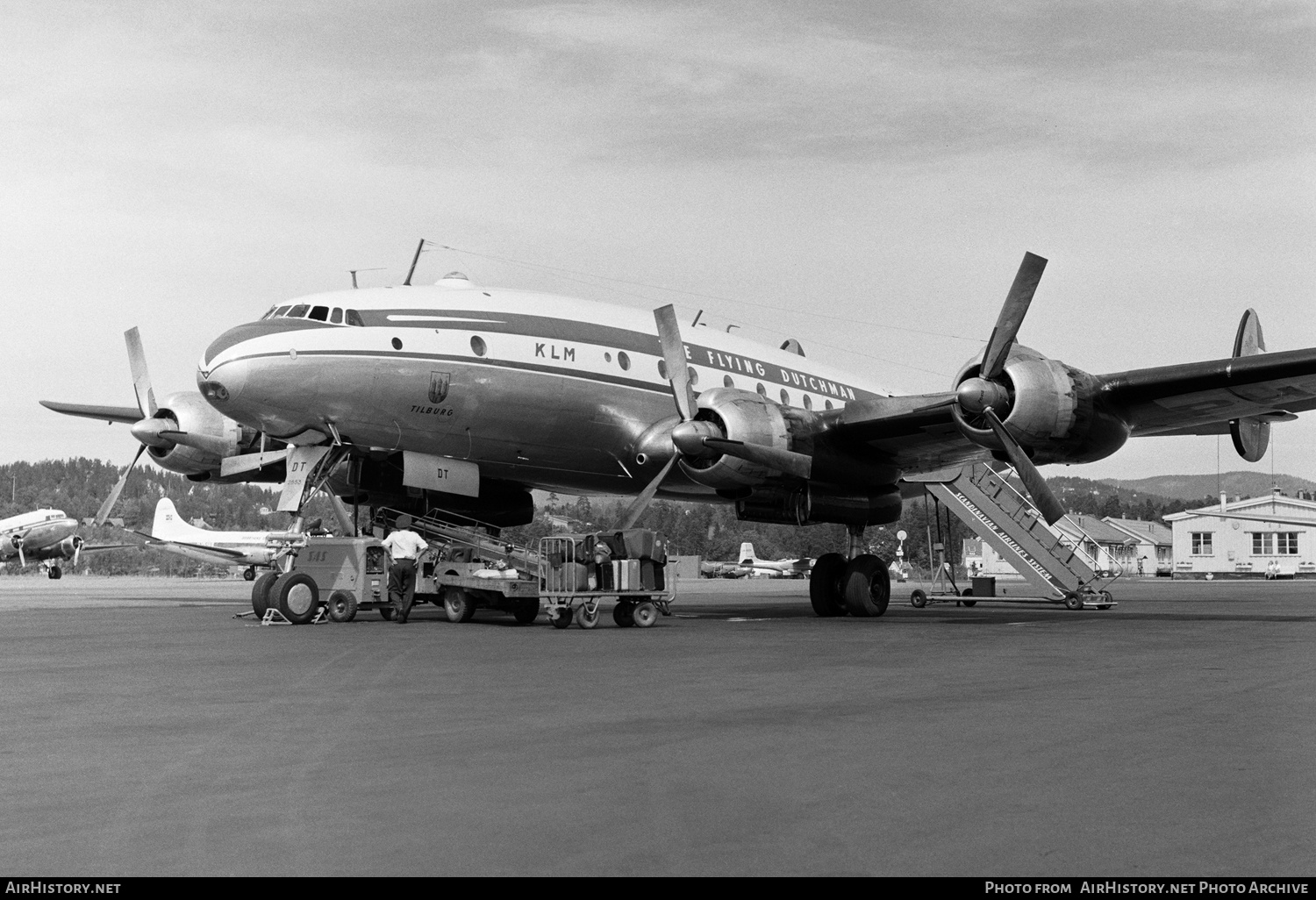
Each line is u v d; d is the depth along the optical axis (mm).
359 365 16812
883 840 4219
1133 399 16766
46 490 156125
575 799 4852
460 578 16609
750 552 86500
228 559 49750
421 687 8602
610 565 15664
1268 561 73188
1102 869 3875
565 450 19234
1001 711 7312
